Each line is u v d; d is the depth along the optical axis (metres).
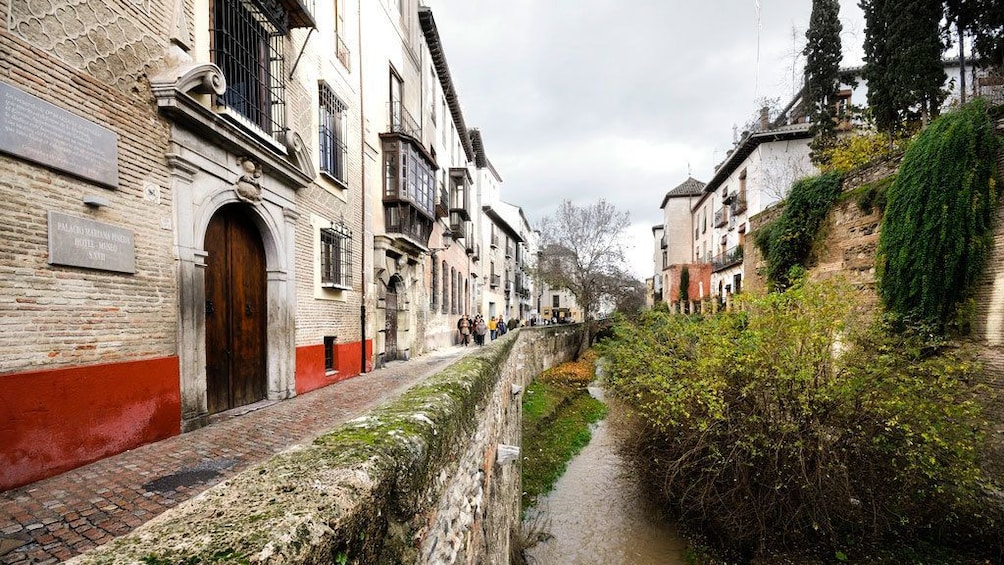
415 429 1.93
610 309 39.38
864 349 6.66
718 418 6.63
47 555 2.56
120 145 4.58
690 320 9.13
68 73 4.05
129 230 4.65
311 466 1.34
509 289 41.06
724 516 6.92
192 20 5.66
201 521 0.97
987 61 11.80
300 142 7.93
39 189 3.81
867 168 9.55
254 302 7.18
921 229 7.36
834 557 6.32
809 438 6.39
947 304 6.94
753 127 23.22
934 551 6.25
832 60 16.20
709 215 29.86
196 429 5.43
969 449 5.77
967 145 6.80
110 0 4.49
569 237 31.16
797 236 11.23
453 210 21.27
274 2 7.10
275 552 0.87
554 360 22.58
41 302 3.81
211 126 5.65
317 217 8.91
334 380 9.23
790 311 6.83
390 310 13.53
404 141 12.79
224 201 6.17
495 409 4.86
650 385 7.98
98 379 4.21
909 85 12.12
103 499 3.34
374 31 12.29
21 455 3.57
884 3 12.82
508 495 6.01
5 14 3.55
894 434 6.12
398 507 1.59
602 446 11.80
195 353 5.48
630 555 7.11
